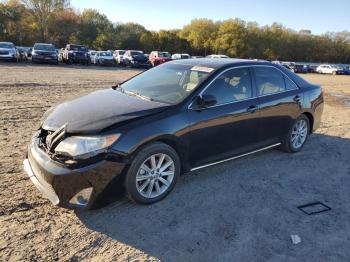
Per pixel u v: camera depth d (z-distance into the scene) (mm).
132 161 3619
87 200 3482
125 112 3836
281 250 3281
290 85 5684
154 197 3934
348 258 3230
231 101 4641
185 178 4695
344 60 101750
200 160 4383
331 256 3242
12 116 7633
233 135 4680
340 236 3570
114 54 38906
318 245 3393
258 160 5551
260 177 4891
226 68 4730
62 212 3693
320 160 5766
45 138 3777
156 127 3783
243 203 4117
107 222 3561
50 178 3408
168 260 3061
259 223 3709
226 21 87062
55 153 3504
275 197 4328
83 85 14680
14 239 3195
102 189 3492
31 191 4082
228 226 3617
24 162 4082
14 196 3938
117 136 3529
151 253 3137
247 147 4988
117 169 3527
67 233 3346
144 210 3824
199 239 3371
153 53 38594
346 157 6020
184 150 4113
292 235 3523
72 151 3412
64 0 69562
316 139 7043
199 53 87250
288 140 5762
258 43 89062
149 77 5074
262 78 5207
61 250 3100
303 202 4254
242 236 3459
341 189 4707
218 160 4629
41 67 25000
